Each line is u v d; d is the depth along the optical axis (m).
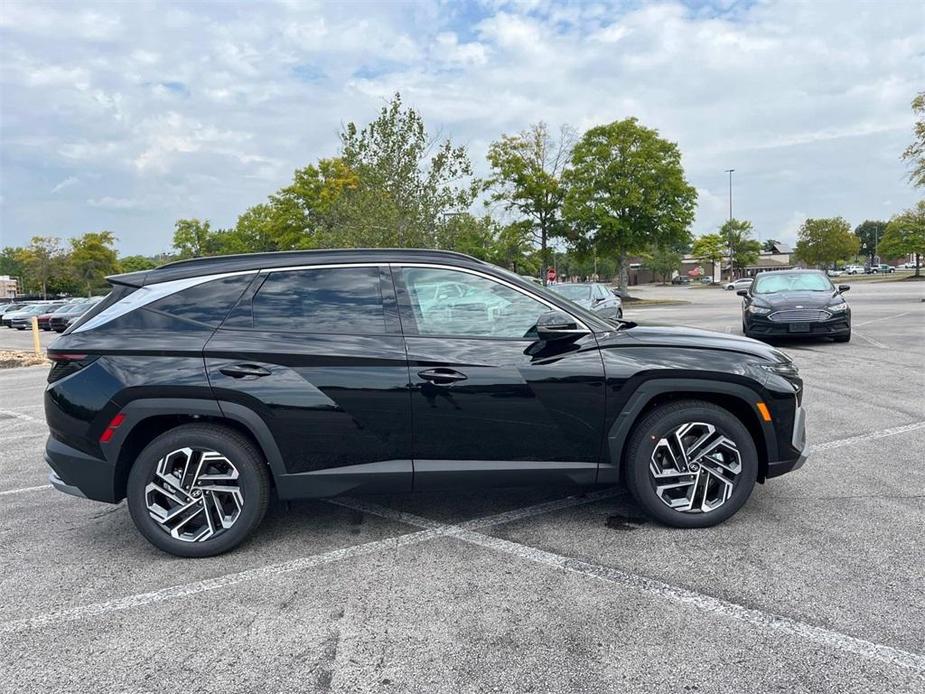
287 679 2.51
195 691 2.45
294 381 3.48
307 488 3.57
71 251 68.56
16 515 4.46
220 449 3.53
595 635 2.74
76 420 3.48
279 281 3.68
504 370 3.55
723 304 30.58
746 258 74.25
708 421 3.67
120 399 3.45
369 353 3.52
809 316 11.30
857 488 4.41
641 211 32.78
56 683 2.51
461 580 3.27
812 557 3.39
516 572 3.34
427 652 2.66
